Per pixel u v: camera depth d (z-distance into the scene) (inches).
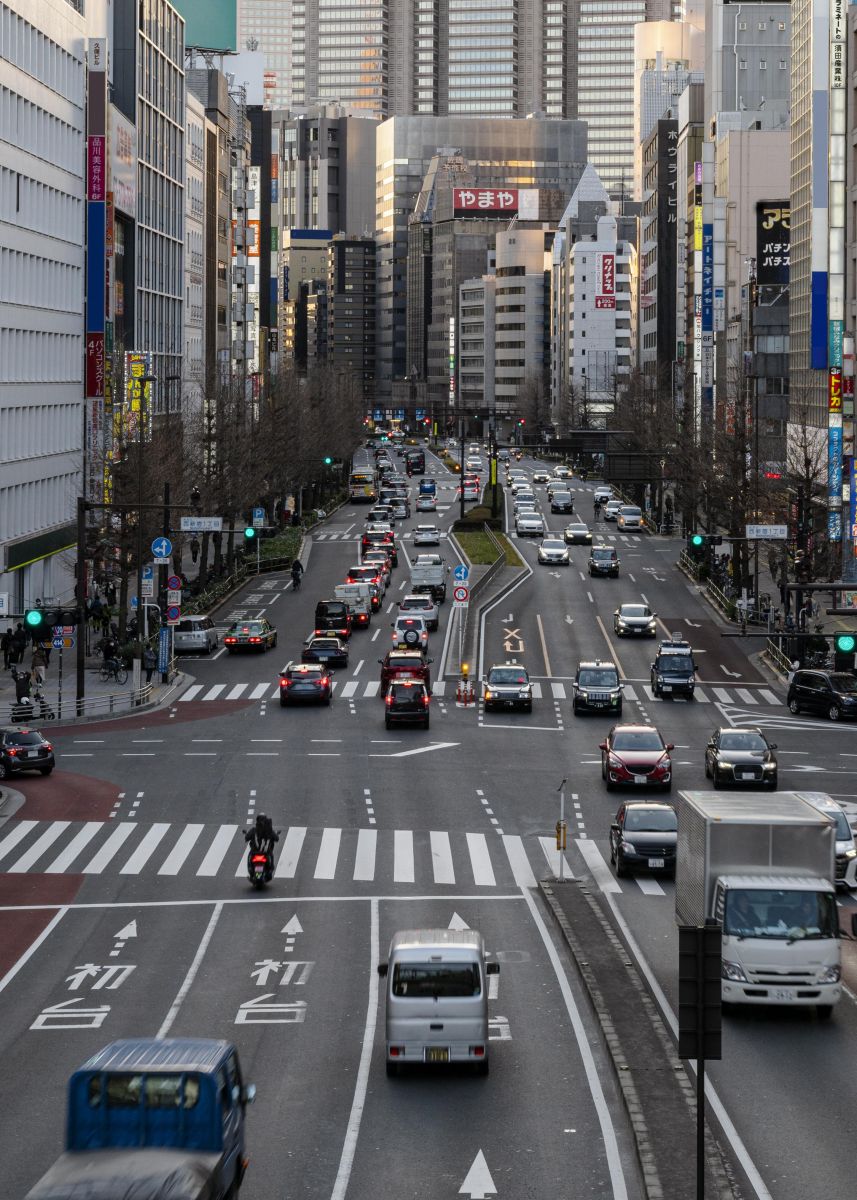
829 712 3909.9
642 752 3029.0
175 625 4950.8
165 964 1932.8
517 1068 1539.1
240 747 3484.3
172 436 5940.0
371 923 2129.7
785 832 1710.1
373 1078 1507.1
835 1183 1242.6
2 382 5305.1
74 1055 1582.2
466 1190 1232.2
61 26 5984.3
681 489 7322.8
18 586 5531.5
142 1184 1016.9
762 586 6318.9
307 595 6186.0
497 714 3934.5
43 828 2758.4
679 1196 1181.1
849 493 5610.2
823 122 6082.7
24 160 5536.4
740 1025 1681.8
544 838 2672.2
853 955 2027.6
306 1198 1218.6
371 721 3814.0
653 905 2245.3
